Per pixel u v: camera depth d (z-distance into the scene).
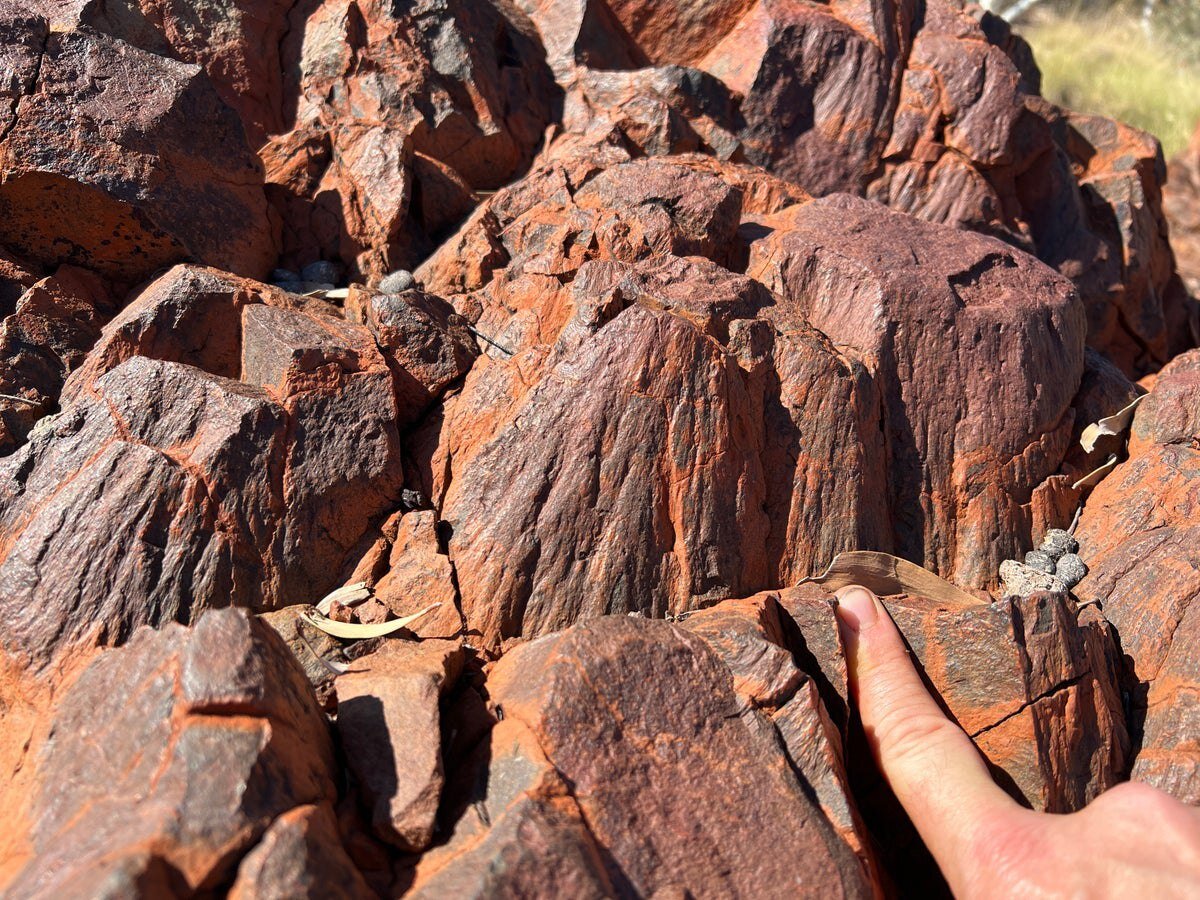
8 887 0.18
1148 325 0.59
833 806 0.23
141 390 0.28
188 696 0.20
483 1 0.47
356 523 0.29
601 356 0.30
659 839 0.21
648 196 0.36
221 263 0.35
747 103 0.48
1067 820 0.22
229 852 0.18
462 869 0.19
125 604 0.26
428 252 0.41
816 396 0.32
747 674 0.24
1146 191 0.61
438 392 0.32
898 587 0.31
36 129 0.32
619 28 0.52
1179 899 0.20
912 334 0.34
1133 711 0.28
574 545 0.28
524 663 0.24
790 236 0.36
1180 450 0.34
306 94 0.43
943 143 0.50
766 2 0.49
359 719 0.22
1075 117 0.64
